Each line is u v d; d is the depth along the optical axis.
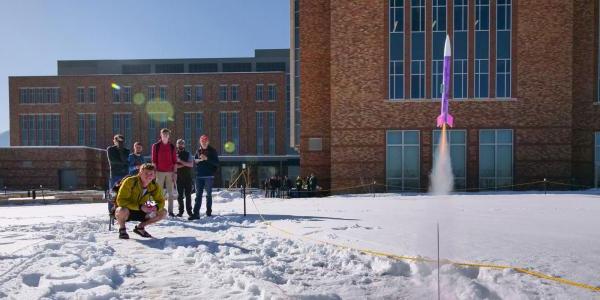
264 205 15.74
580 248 6.08
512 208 13.17
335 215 11.16
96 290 4.11
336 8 26.98
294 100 36.56
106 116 71.44
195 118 70.50
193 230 8.48
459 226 8.68
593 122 26.64
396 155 26.64
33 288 4.14
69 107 71.88
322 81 28.75
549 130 25.83
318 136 28.66
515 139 26.03
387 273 5.00
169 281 4.57
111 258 5.73
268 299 3.88
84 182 51.81
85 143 71.62
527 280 4.41
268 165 62.72
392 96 26.75
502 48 26.30
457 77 26.45
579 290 4.07
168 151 10.59
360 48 26.86
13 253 5.75
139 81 71.31
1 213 13.70
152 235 7.88
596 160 26.62
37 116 72.19
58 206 19.09
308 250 6.20
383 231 7.92
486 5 26.36
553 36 25.91
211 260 5.51
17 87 72.19
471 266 4.91
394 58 26.73
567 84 25.80
